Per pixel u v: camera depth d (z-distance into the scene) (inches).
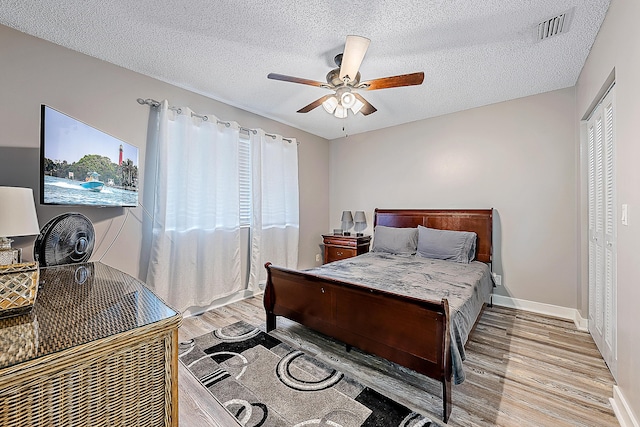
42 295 47.1
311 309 89.2
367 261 126.7
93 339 30.4
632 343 57.5
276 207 154.9
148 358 34.9
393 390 70.1
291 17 74.4
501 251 132.3
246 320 113.3
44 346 28.6
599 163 89.7
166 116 106.6
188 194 114.6
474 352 88.8
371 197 178.9
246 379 74.5
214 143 121.8
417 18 74.3
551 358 85.1
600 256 88.7
